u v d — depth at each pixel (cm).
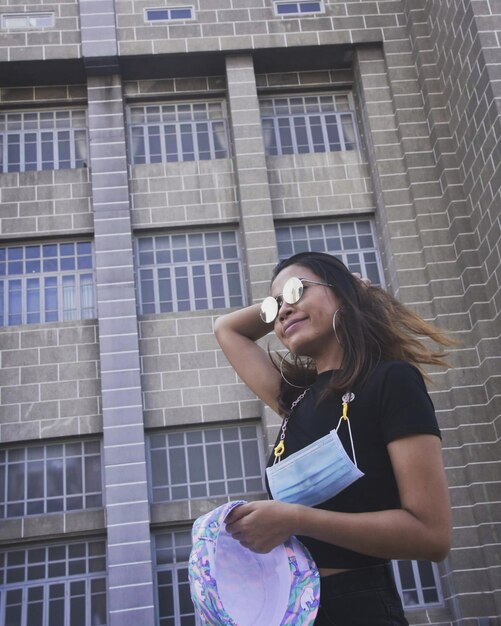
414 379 207
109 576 1417
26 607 1442
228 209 1736
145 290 1692
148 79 1836
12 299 1672
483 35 1548
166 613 1448
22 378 1580
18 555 1479
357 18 1848
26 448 1555
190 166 1766
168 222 1717
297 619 188
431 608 1449
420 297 1628
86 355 1605
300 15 1838
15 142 1794
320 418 215
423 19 1817
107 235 1669
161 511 1501
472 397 1538
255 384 270
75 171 1748
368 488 201
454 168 1677
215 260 1719
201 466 1562
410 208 1702
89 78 1794
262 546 186
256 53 1817
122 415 1531
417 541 186
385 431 201
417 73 1805
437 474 193
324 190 1762
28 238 1698
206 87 1845
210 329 1641
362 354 215
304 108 1861
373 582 199
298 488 202
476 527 1464
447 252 1648
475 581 1426
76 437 1556
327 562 201
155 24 1806
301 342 229
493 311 1548
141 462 1498
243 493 1543
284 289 233
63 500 1518
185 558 1488
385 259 1712
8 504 1510
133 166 1755
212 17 1819
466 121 1623
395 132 1770
